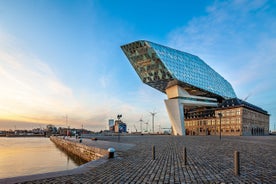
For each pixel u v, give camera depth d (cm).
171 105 9669
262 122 12412
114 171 1135
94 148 2683
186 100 9875
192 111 12925
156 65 8581
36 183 868
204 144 3148
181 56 9375
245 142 3634
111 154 1680
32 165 3503
